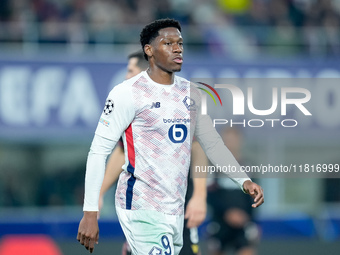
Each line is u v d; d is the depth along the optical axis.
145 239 14.62
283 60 40.06
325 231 43.00
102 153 14.53
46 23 39.31
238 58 39.91
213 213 26.56
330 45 40.62
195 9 41.97
